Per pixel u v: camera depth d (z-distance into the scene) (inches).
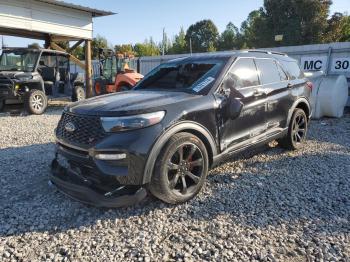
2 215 141.9
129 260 111.7
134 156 132.6
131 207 147.9
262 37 1888.5
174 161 145.6
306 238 123.0
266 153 231.1
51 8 522.0
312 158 220.4
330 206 148.9
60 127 155.6
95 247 119.2
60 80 543.8
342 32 1795.0
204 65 185.3
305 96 239.5
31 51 480.7
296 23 1729.8
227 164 207.0
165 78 195.0
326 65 471.2
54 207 149.4
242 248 116.9
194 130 152.2
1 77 444.8
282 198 157.0
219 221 135.6
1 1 460.4
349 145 258.1
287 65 230.4
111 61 658.2
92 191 134.7
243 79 185.5
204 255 113.4
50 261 111.7
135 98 154.7
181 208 146.9
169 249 117.3
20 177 187.3
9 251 117.0
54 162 162.1
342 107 405.1
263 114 194.9
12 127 346.3
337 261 109.6
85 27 578.9
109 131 133.9
